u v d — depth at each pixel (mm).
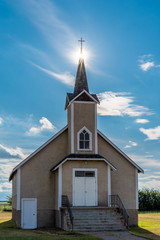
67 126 31438
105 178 29125
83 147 29984
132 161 31906
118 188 31266
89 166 29031
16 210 30531
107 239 20344
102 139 31938
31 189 29719
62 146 31047
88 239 19719
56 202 29125
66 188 28297
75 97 30359
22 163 29594
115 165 31672
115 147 31828
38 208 29594
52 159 30625
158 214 46344
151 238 20734
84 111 30547
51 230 25906
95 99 30750
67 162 28719
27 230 26953
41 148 30297
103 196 28766
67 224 24953
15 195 32531
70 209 25156
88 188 28688
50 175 30359
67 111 32188
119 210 26438
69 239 19453
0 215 46469
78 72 32344
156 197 56250
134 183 31703
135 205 31203
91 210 26188
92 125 30453
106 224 25016
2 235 21891
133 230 25781
